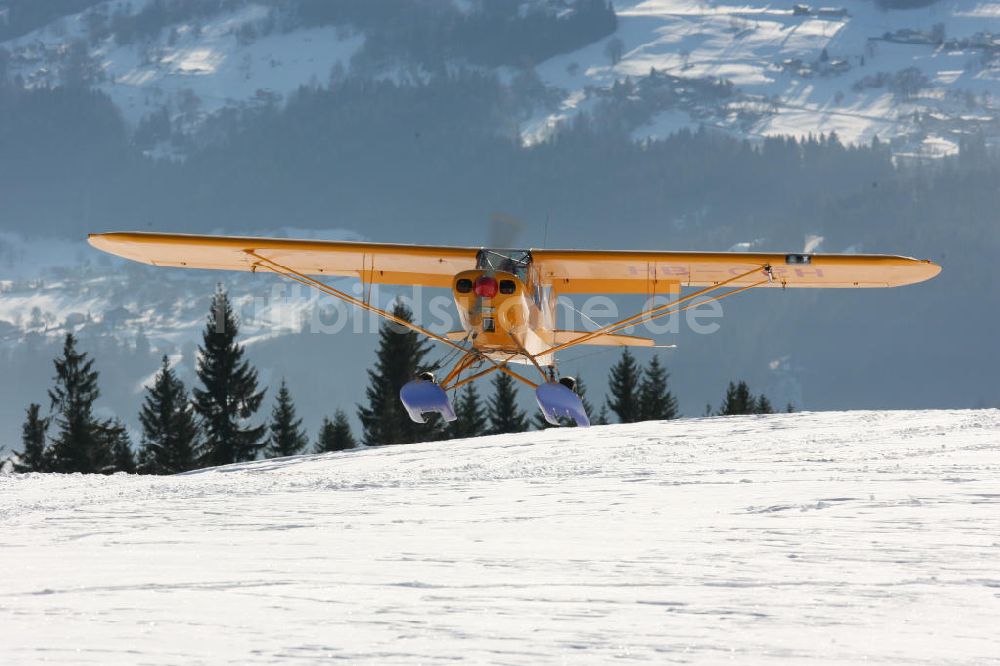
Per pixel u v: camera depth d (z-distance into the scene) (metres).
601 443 58.25
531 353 55.72
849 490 26.31
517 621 12.52
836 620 12.38
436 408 54.22
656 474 35.25
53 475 51.88
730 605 13.32
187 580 16.03
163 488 41.66
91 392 188.00
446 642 11.43
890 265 57.69
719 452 45.59
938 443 41.56
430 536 21.53
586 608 13.28
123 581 16.02
